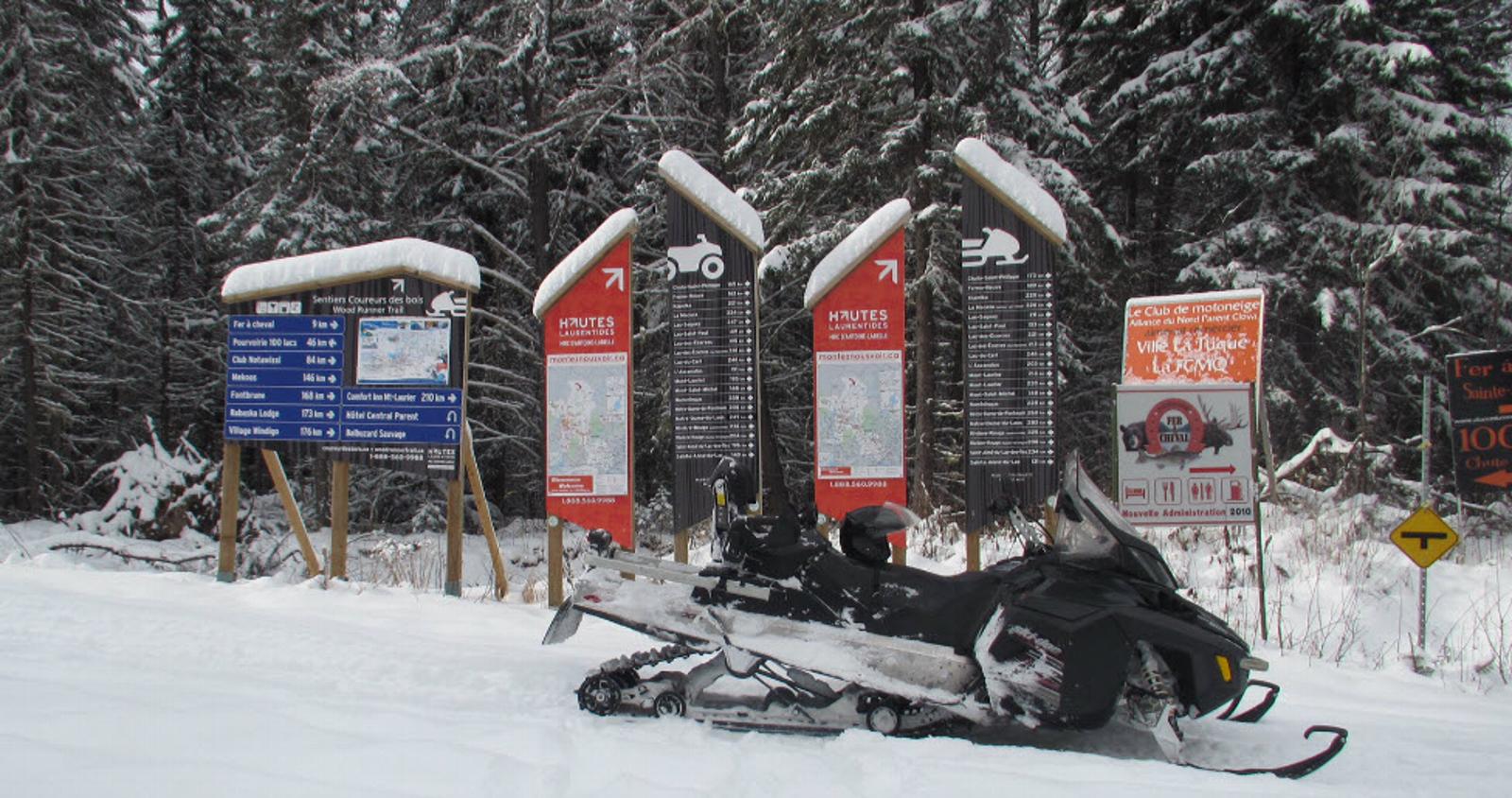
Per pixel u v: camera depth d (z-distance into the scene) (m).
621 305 8.50
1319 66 16.39
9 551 12.54
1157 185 19.92
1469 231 15.46
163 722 3.90
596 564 4.95
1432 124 15.24
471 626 7.02
